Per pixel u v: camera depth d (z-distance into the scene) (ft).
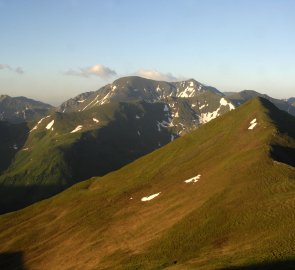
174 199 315.99
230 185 283.79
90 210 371.76
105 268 237.45
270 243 194.18
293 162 330.34
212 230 234.58
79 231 328.08
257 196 254.88
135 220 306.76
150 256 231.71
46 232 356.38
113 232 298.76
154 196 344.08
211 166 364.99
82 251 286.66
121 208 348.38
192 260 205.46
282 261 171.12
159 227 272.10
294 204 225.35
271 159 305.32
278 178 271.69
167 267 207.51
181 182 351.87
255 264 175.52
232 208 249.14
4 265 317.42
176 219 270.26
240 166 314.55
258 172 289.53
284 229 204.03
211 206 262.67
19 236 361.30
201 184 320.29
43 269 286.46
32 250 327.26
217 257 199.31
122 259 241.96
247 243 206.18
